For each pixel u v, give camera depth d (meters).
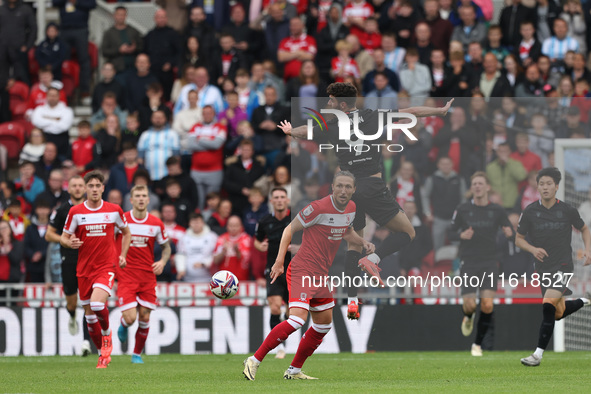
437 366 33.88
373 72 57.44
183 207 52.22
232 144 56.31
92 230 33.53
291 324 25.89
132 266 36.91
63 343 45.59
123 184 54.25
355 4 63.03
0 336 45.62
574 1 62.12
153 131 56.66
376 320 44.88
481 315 39.81
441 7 64.44
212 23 66.81
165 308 45.53
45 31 67.31
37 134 57.88
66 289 39.69
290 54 60.94
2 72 64.81
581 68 58.41
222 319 45.47
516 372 29.98
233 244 48.78
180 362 38.41
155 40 63.78
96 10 68.25
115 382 26.52
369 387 23.52
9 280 49.00
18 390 23.75
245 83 59.09
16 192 56.81
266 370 32.41
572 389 22.64
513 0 61.38
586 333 44.16
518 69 58.31
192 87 59.53
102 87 61.88
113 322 45.78
